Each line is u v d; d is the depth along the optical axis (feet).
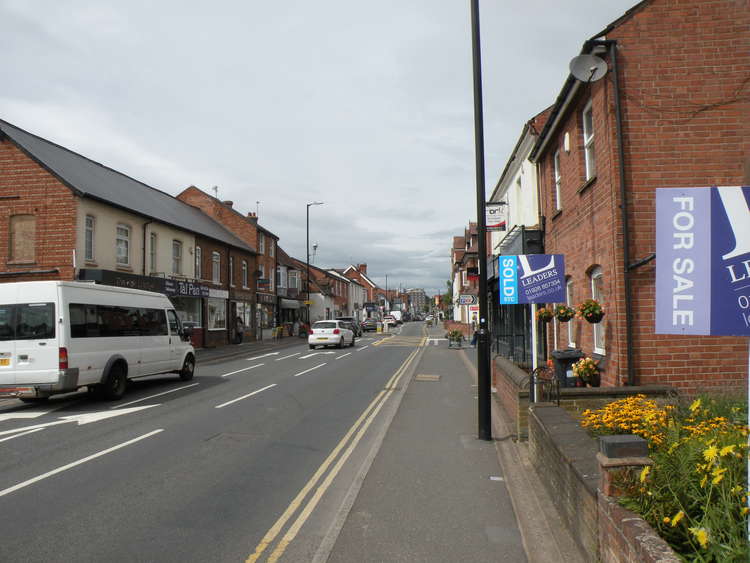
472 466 21.07
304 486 18.89
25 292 34.91
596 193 28.76
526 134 48.03
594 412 18.72
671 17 25.98
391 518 15.75
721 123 25.59
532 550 13.07
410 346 104.06
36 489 18.49
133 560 13.09
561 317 32.12
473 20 25.59
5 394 34.19
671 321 9.29
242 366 63.87
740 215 9.11
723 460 9.98
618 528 9.42
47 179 63.57
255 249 124.88
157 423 29.89
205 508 16.66
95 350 36.94
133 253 74.43
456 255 182.19
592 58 25.73
